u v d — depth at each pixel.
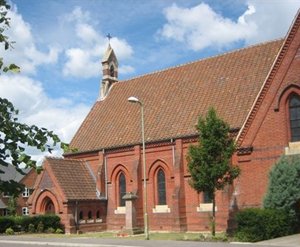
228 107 41.84
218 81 45.75
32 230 45.25
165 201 44.03
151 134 45.75
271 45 44.94
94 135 52.00
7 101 6.37
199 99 45.44
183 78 49.81
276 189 31.64
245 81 43.28
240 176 35.34
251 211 29.78
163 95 49.72
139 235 39.88
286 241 27.91
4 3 6.40
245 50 46.78
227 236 32.47
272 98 35.41
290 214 31.50
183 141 42.69
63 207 44.94
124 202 47.41
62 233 44.25
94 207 47.38
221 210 39.12
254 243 27.75
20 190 6.74
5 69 6.46
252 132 35.75
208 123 32.59
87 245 30.36
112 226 47.66
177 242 30.08
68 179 47.06
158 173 45.00
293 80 34.62
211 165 32.09
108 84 57.50
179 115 45.41
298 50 34.72
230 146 32.50
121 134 49.12
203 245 27.34
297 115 34.53
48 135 6.73
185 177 42.41
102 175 48.81
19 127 6.43
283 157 33.12
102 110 55.06
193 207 41.50
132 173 45.91
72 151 8.09
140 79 55.00
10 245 33.50
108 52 58.25
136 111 50.66
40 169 6.60
